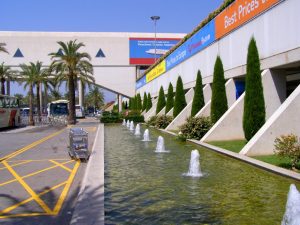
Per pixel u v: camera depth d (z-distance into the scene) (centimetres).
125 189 881
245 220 639
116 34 6869
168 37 6944
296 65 1630
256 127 1552
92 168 1116
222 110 2052
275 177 977
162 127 3133
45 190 883
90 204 697
